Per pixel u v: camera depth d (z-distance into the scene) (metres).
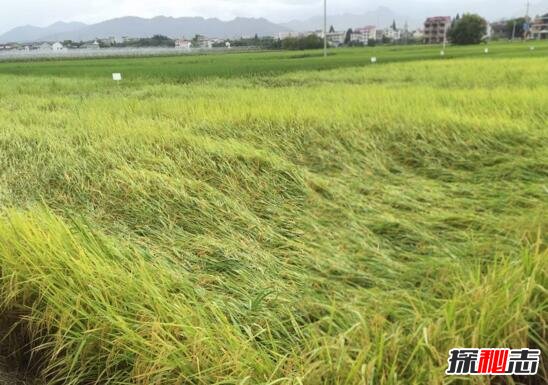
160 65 34.34
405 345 2.07
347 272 2.98
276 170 5.05
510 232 3.35
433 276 2.82
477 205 4.09
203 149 5.75
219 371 2.06
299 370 2.02
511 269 2.46
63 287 2.67
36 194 4.82
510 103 7.74
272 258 3.24
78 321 2.47
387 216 3.86
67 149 6.08
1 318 2.97
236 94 11.55
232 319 2.36
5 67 36.19
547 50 35.69
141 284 2.58
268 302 2.65
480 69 16.92
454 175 5.00
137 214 4.24
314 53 54.41
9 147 6.51
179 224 4.05
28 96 13.41
